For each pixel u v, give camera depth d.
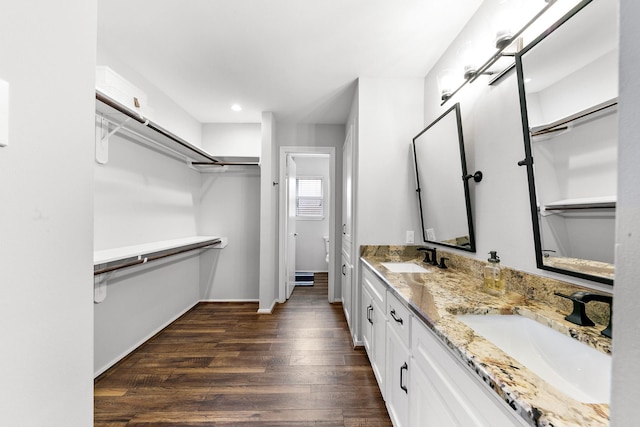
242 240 3.59
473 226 1.59
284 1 1.53
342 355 2.19
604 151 0.82
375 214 2.31
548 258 1.04
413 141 2.23
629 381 0.28
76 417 0.62
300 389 1.76
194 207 3.41
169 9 1.60
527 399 0.51
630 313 0.28
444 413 0.83
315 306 3.39
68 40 0.60
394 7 1.57
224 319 2.96
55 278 0.57
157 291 2.61
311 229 5.45
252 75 2.35
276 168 3.51
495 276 1.22
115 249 2.02
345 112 3.16
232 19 1.68
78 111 0.63
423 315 0.98
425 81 2.32
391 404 1.44
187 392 1.72
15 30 0.48
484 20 1.51
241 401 1.64
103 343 1.95
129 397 1.67
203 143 3.58
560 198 0.98
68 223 0.60
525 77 1.10
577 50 0.89
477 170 1.55
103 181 1.94
